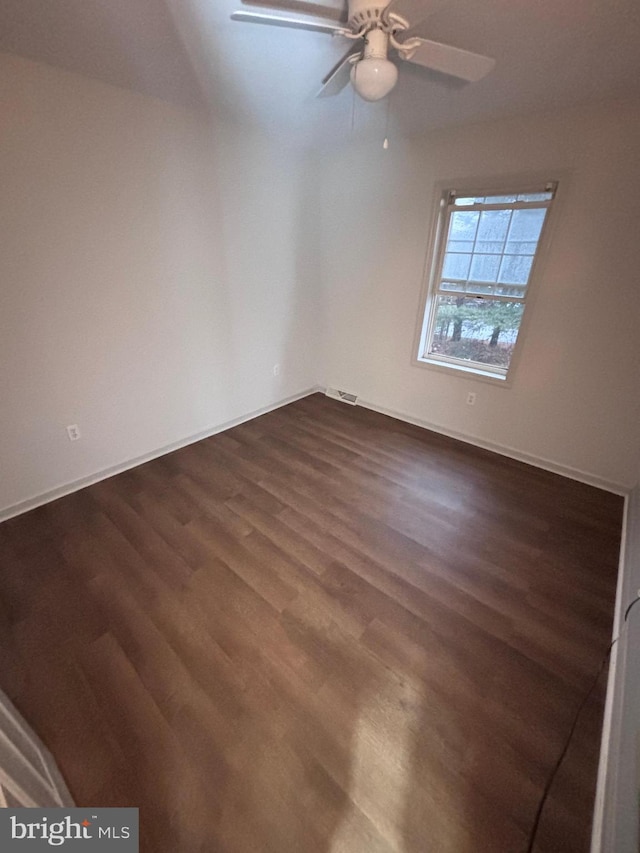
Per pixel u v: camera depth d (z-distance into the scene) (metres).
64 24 1.49
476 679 1.52
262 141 2.88
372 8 1.17
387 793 1.20
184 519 2.36
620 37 1.49
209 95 2.19
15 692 1.46
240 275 3.14
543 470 2.94
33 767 1.15
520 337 2.80
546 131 2.33
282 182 3.14
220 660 1.57
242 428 3.55
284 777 1.23
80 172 2.11
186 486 2.69
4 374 2.15
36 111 1.88
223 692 1.46
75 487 2.63
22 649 1.61
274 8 1.18
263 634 1.68
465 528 2.32
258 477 2.80
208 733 1.34
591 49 1.59
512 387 2.96
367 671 1.54
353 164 3.20
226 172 2.76
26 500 2.42
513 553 2.14
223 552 2.11
